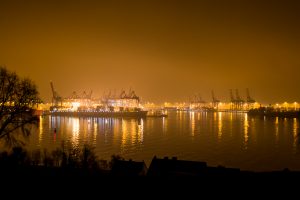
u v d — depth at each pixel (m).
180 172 39.44
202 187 30.05
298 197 27.56
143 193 28.45
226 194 28.34
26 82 39.75
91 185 30.41
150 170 42.44
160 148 106.06
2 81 38.53
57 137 129.50
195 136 141.75
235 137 137.62
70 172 34.75
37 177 32.22
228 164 80.06
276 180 31.98
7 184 29.81
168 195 28.08
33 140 116.69
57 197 27.23
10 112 38.53
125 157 87.00
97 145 110.81
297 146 110.81
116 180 31.98
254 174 35.31
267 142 121.69
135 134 147.75
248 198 27.42
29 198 26.83
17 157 39.03
